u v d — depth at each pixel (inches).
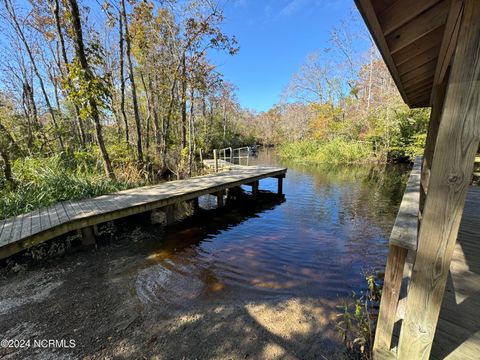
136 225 166.6
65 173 189.5
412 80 105.7
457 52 33.2
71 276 104.9
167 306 85.7
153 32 309.9
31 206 145.9
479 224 112.0
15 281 100.6
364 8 41.1
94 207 143.8
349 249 132.9
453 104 34.4
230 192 262.7
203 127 642.2
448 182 36.3
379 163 470.3
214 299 89.7
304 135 772.6
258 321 78.0
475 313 58.9
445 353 48.1
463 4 33.0
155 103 462.0
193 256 124.8
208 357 64.9
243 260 120.6
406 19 48.9
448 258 38.2
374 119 496.1
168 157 390.9
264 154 825.5
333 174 381.7
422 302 41.7
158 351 66.9
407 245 45.9
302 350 66.4
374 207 211.9
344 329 72.2
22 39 302.7
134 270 110.4
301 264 116.5
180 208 207.5
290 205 225.0
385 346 52.2
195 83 307.4
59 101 378.0
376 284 98.2
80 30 174.2
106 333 73.2
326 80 772.6
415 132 430.9
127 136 316.5
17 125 311.6
